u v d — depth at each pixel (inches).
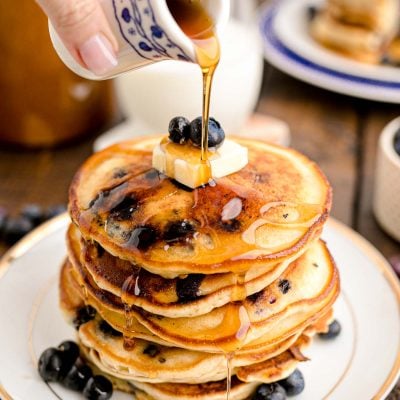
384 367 18.7
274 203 17.6
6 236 24.0
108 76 17.0
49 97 26.8
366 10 31.1
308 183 18.4
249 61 26.1
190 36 16.7
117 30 16.1
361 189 26.1
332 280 18.6
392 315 19.9
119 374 18.1
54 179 26.6
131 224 17.2
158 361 17.8
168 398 18.0
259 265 16.7
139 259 16.8
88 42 16.0
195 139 17.7
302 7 34.7
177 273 17.0
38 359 19.1
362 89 29.3
